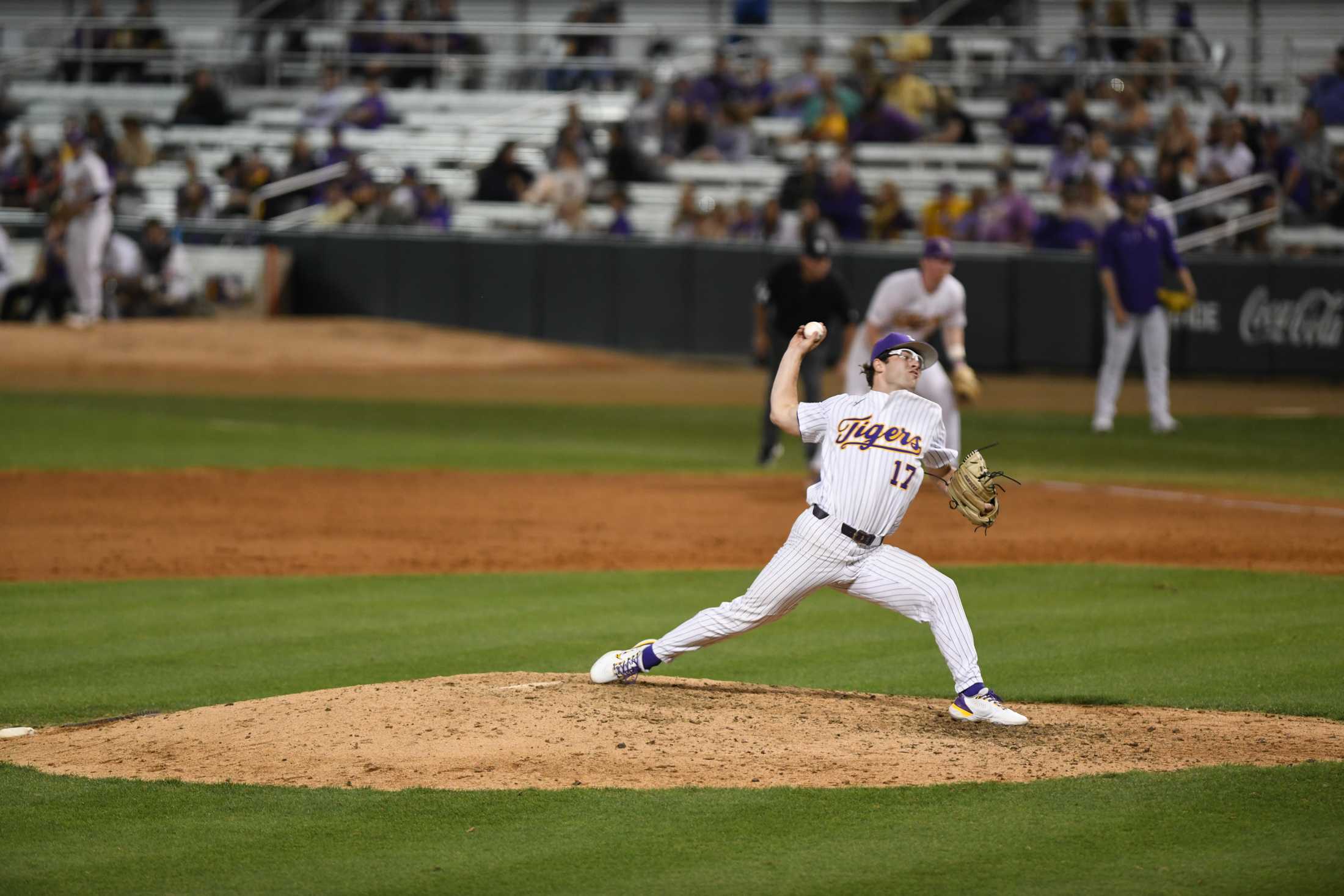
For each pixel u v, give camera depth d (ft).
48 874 56.18
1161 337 207.92
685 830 59.67
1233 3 369.91
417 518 148.36
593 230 315.99
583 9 370.94
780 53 375.04
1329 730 74.74
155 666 92.07
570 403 245.86
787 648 97.91
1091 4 350.64
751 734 71.77
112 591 115.24
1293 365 268.21
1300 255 282.56
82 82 393.29
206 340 289.94
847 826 60.03
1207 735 73.31
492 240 307.78
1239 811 61.31
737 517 149.07
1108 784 64.80
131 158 346.33
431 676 88.99
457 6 405.80
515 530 142.41
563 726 71.87
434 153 351.46
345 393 253.24
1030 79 354.54
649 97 343.05
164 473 174.09
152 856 57.82
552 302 305.53
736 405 245.65
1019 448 195.21
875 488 71.67
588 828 59.98
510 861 56.75
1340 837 58.29
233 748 70.54
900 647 98.27
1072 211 285.43
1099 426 210.18
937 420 73.41
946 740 71.67
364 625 103.65
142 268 307.17
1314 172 296.92
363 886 54.70
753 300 290.56
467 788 64.39
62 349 276.41
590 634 100.89
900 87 337.72
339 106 364.58
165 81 394.11
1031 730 74.02
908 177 322.34
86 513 148.77
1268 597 112.47
